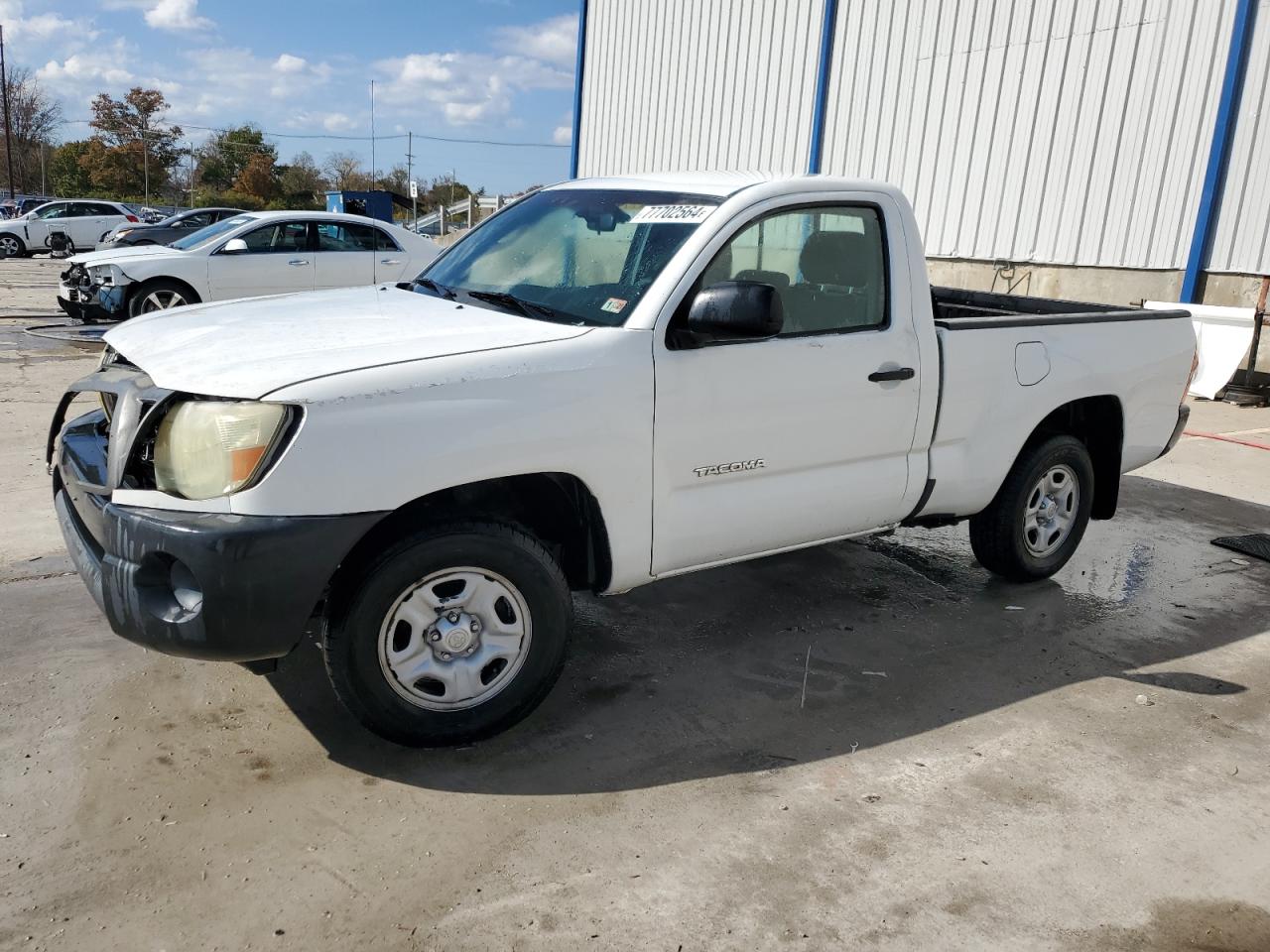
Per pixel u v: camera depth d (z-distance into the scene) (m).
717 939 2.48
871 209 3.96
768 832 2.92
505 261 4.04
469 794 3.04
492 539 3.13
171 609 2.82
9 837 2.73
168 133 87.12
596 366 3.21
